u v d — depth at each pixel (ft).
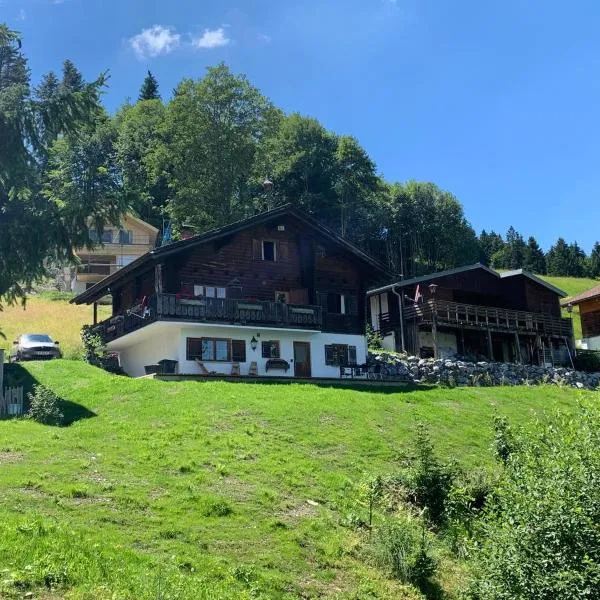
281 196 253.85
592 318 181.47
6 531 36.40
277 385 92.58
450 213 290.15
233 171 204.95
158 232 230.27
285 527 46.96
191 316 106.73
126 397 80.69
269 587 39.14
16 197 42.55
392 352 146.82
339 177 263.49
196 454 58.39
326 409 79.82
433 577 45.65
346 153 263.49
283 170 253.24
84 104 43.34
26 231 42.22
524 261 415.85
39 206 43.27
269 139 222.69
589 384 144.25
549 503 36.14
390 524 48.01
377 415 81.76
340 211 265.75
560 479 36.78
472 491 56.24
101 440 60.64
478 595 38.11
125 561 36.65
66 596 31.68
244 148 203.92
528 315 164.86
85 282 218.38
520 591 35.42
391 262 278.05
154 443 60.34
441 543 50.67
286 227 124.06
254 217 117.50
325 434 71.20
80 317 169.99
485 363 136.77
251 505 49.42
